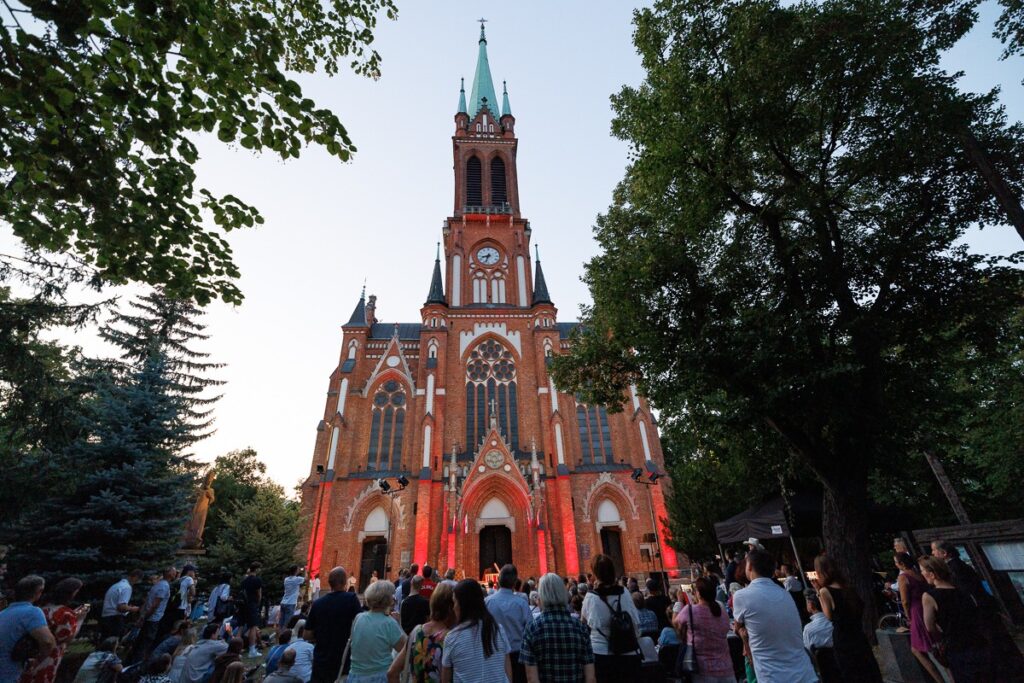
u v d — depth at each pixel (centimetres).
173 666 966
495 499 3788
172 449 2345
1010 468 2266
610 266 1664
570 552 3559
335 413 4094
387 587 686
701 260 1602
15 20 595
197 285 840
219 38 661
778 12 1294
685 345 1458
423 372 4322
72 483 1794
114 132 690
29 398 1554
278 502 3478
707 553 2633
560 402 4281
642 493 3938
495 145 6000
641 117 1545
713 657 663
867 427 1302
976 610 644
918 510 2433
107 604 1205
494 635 520
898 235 1382
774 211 1451
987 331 1350
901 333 1398
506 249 5234
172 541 2011
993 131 1305
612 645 639
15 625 666
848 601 656
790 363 1276
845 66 1301
